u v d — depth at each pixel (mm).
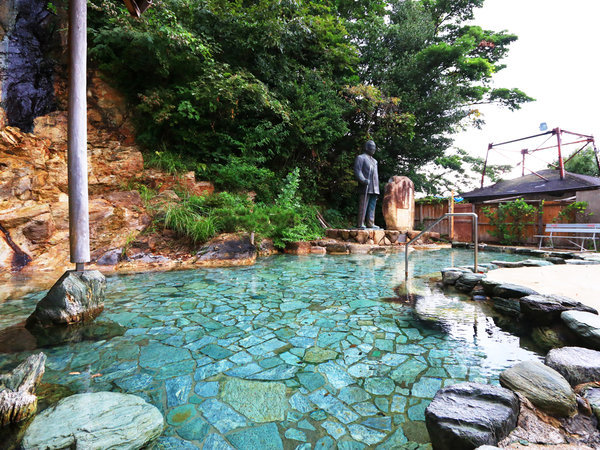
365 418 1345
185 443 1175
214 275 4566
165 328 2428
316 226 9617
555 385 1362
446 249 8766
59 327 2422
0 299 3186
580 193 8000
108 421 1218
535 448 1077
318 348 2070
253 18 8805
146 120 8273
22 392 1342
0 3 7785
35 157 5727
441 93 11508
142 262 5172
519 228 9109
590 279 3426
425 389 1569
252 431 1255
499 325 2518
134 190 6633
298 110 9555
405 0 13523
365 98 11023
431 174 15109
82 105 2617
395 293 3570
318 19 9641
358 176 9320
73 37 2512
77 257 2725
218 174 8508
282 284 4008
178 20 7855
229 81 7727
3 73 7730
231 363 1851
